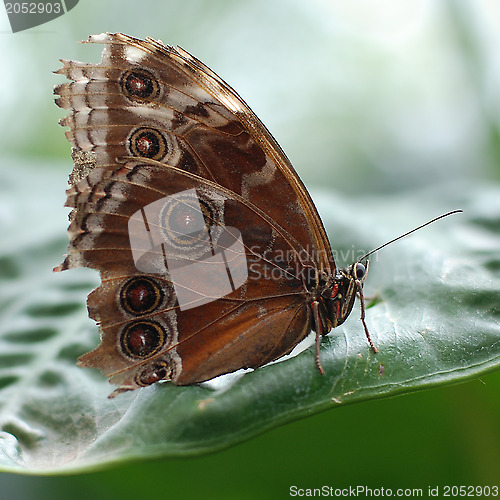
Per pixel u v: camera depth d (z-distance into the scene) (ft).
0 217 1.92
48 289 1.82
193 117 1.70
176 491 1.76
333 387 1.67
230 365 1.71
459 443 1.75
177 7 2.12
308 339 1.74
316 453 1.75
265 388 1.67
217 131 1.70
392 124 2.09
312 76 2.15
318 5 2.15
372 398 1.67
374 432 1.75
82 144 1.69
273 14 2.18
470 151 2.04
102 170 1.69
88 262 1.70
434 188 2.01
